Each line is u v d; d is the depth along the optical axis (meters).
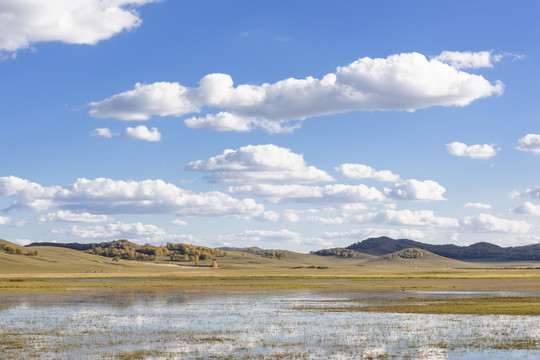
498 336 39.78
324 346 35.88
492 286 117.31
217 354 33.03
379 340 38.28
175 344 36.69
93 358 31.67
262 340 38.47
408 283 134.25
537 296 83.25
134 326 46.56
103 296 86.38
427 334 40.97
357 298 80.56
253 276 194.50
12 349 34.66
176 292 97.88
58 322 49.47
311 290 103.38
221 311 60.34
